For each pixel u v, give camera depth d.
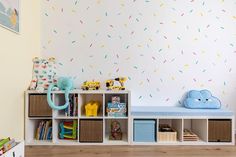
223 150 2.04
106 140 2.25
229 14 2.53
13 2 1.86
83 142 2.20
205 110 2.29
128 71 2.54
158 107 2.47
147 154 1.93
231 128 2.21
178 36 2.54
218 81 2.55
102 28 2.53
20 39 2.03
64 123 2.30
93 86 2.33
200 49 2.54
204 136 2.26
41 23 2.53
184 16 2.53
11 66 1.87
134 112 2.21
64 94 2.31
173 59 2.54
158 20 2.53
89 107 2.25
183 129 2.32
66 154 1.92
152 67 2.54
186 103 2.44
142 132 2.23
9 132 1.86
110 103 2.25
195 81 2.55
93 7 2.52
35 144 2.16
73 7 2.52
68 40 2.53
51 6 2.52
